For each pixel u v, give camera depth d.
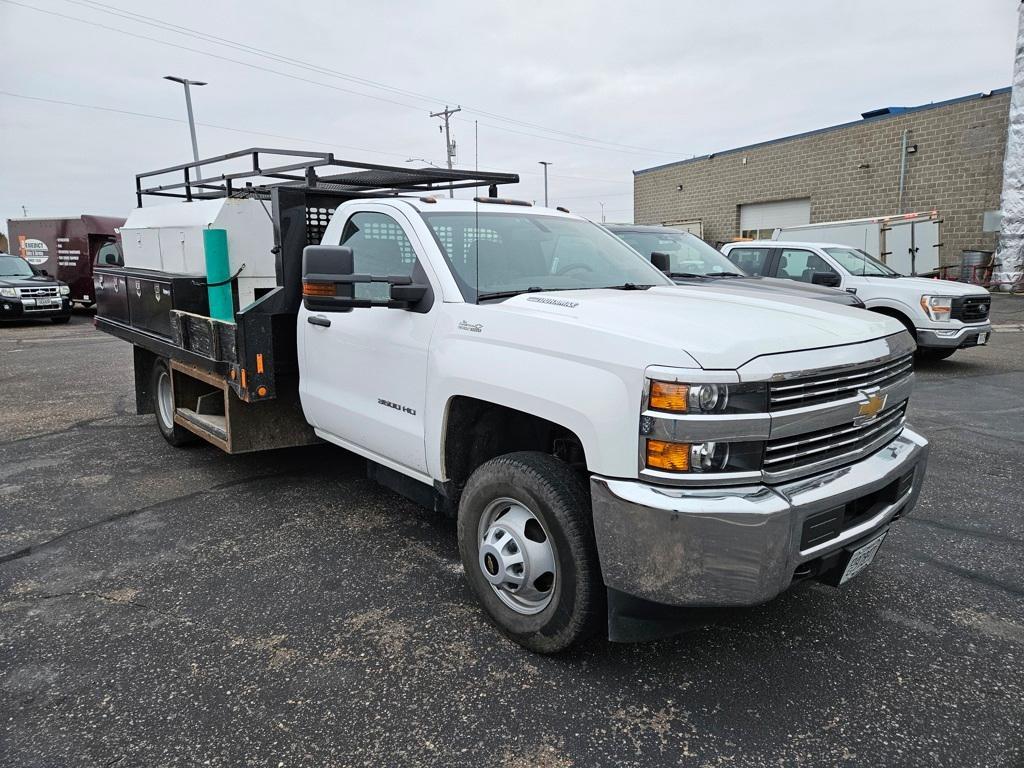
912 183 22.02
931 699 2.71
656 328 2.63
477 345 3.12
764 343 2.54
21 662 2.99
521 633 3.02
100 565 3.93
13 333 16.84
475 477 3.17
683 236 9.18
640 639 2.69
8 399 8.62
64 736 2.53
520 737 2.52
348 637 3.17
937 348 9.98
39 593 3.60
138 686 2.82
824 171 24.80
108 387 9.43
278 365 4.54
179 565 3.92
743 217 28.88
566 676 2.87
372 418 3.85
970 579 3.70
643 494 2.44
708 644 3.11
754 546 2.38
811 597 3.53
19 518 4.64
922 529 4.34
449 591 3.60
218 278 4.71
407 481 3.96
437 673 2.90
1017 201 18.95
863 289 10.17
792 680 2.84
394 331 3.63
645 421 2.44
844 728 2.55
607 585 2.59
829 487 2.60
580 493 2.81
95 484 5.33
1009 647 3.07
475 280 3.48
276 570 3.85
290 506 4.84
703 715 2.63
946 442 6.30
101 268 7.00
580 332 2.71
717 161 29.33
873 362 2.79
